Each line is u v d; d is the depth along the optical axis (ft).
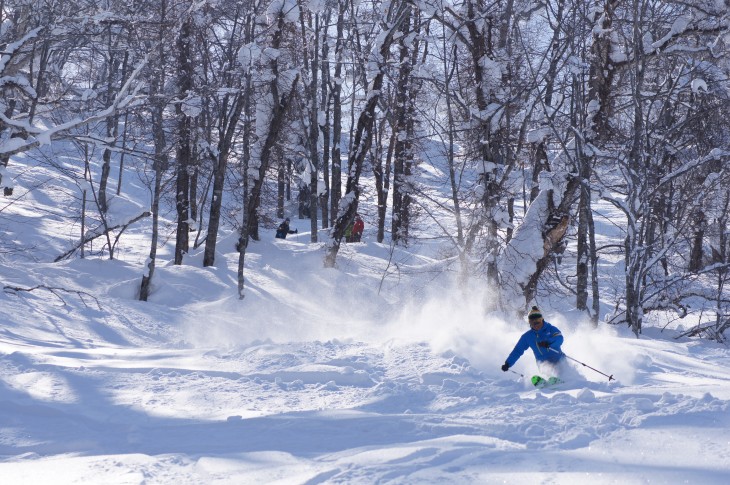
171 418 21.42
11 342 43.32
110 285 77.05
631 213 72.18
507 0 77.41
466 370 29.68
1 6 68.33
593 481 12.54
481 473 13.25
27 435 19.48
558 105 76.84
